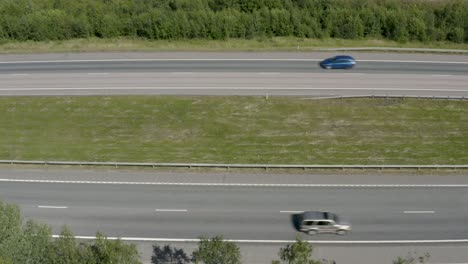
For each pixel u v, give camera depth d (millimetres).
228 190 39719
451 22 64062
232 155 43688
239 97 51656
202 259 30125
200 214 37594
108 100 51594
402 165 41219
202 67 56531
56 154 44188
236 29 62719
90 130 47719
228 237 35625
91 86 53812
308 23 63500
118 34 63719
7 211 29188
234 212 37719
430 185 39938
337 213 37344
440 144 45031
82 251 28859
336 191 39469
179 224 36781
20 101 51812
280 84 53469
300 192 39406
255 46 60906
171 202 38688
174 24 62562
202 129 47438
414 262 33531
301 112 49500
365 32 63312
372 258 33938
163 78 54844
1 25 62781
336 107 50281
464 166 41125
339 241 35312
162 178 41094
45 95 52625
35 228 30297
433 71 55719
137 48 60906
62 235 30156
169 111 49938
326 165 41219
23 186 40531
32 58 59125
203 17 63000
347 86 53094
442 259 33844
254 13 63812
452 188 39656
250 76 54781
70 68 57031
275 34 63531
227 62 57375
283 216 37312
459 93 52000
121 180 40969
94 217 37500
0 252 27375
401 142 45312
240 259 33844
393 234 35750
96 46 61531
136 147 45062
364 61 57406
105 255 28062
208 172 41594
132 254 29297
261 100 51156
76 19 63844
